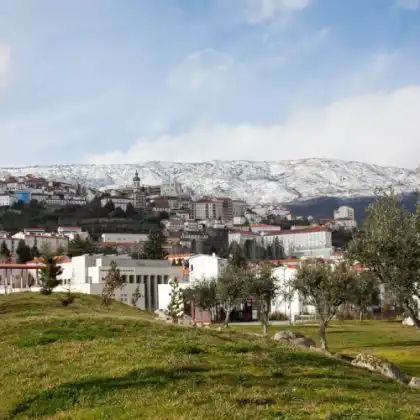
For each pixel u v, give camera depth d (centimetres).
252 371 2809
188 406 2236
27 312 6000
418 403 2411
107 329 4059
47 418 2400
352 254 4312
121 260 17600
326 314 8131
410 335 9962
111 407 2361
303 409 2144
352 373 3045
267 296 11638
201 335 3925
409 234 4131
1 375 3152
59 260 19938
